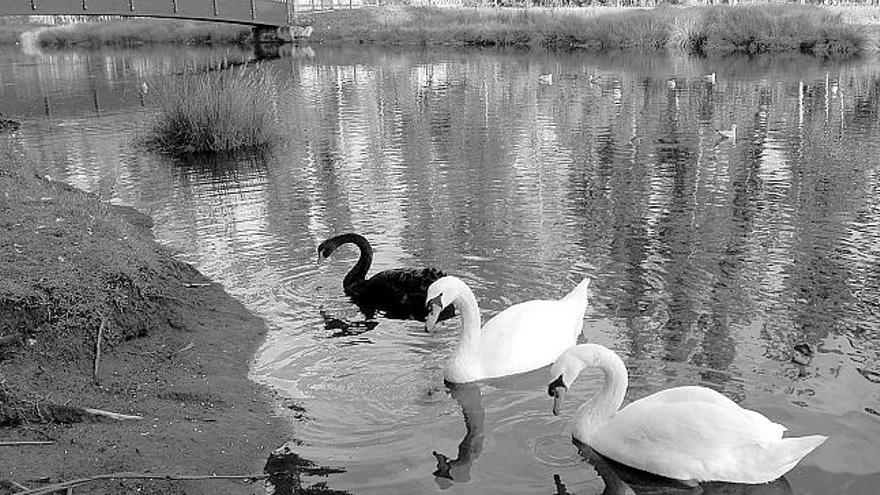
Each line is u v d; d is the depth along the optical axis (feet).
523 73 118.93
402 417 24.58
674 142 66.64
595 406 23.08
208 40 196.65
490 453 22.57
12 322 25.71
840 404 24.17
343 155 63.41
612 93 96.48
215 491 20.43
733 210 45.50
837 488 20.51
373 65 134.92
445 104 89.97
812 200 47.60
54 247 29.89
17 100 100.32
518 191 50.39
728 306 31.55
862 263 36.17
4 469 19.95
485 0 232.53
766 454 20.77
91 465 20.74
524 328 27.91
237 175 57.47
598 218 44.11
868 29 137.59
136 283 29.30
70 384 24.85
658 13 160.97
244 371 27.45
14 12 159.53
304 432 23.68
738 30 144.66
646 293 33.12
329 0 231.91
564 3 219.82
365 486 20.97
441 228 42.91
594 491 20.90
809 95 91.91
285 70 129.39
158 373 26.50
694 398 22.11
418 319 32.27
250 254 39.45
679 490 21.06
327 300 33.94
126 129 77.61
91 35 203.21
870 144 64.59
